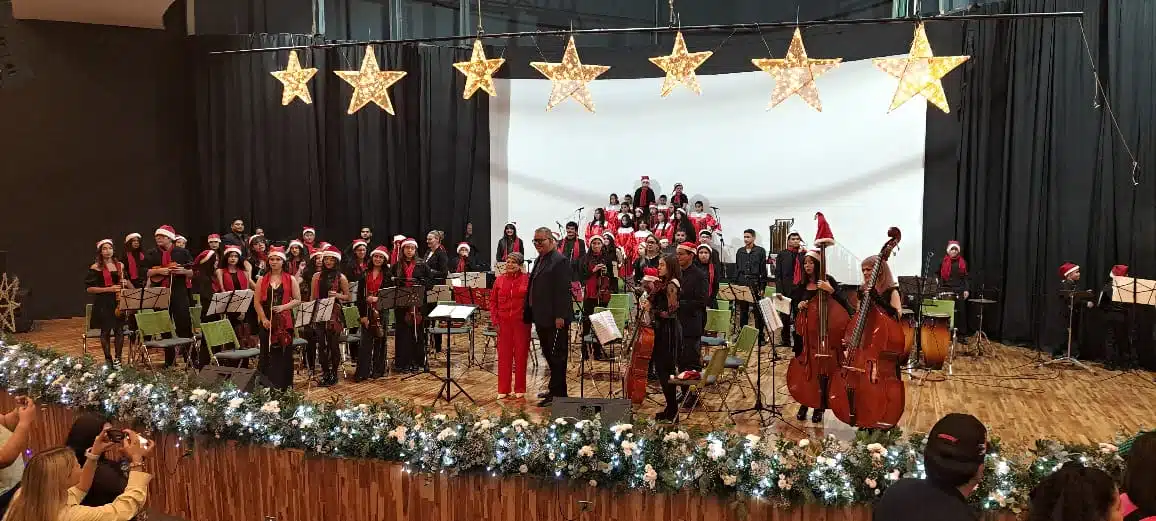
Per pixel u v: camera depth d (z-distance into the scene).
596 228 13.40
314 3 13.85
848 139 12.66
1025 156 10.71
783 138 13.24
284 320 7.46
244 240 12.95
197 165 14.53
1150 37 9.06
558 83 10.18
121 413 5.46
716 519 4.12
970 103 11.44
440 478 4.55
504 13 14.88
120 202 14.01
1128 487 2.53
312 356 8.33
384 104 10.34
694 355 6.61
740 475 4.03
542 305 7.06
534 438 4.38
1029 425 6.57
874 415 5.30
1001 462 3.76
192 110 14.47
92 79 13.68
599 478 4.23
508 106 14.78
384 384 8.20
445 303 8.89
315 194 14.46
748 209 13.58
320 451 4.76
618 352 9.70
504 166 14.88
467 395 6.94
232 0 14.59
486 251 14.86
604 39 14.84
